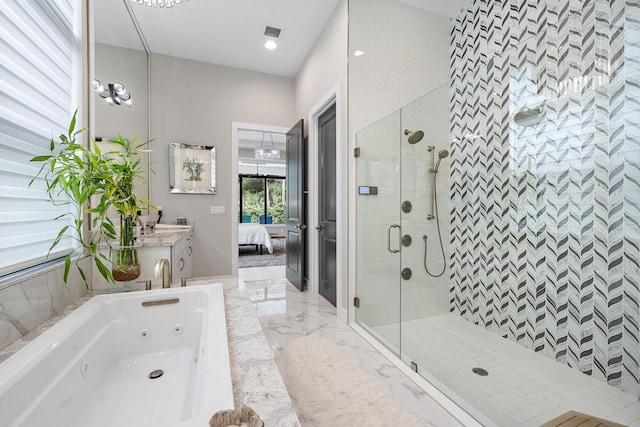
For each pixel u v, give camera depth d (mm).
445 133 2525
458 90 2586
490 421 1343
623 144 1538
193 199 3611
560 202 1843
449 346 2094
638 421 1339
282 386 806
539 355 1956
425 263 2418
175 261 2223
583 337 1729
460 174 2574
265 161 8047
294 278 3715
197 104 3625
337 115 2660
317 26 3002
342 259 2639
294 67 3830
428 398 1534
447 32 2686
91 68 1773
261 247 6621
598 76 1633
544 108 1926
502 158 2217
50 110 1463
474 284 2453
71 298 1411
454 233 2592
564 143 1812
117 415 1084
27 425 799
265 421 671
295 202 3662
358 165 2559
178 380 1308
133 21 2850
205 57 3574
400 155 2350
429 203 2455
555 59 1858
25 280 1082
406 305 2301
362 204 2537
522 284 2082
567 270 1809
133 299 1472
